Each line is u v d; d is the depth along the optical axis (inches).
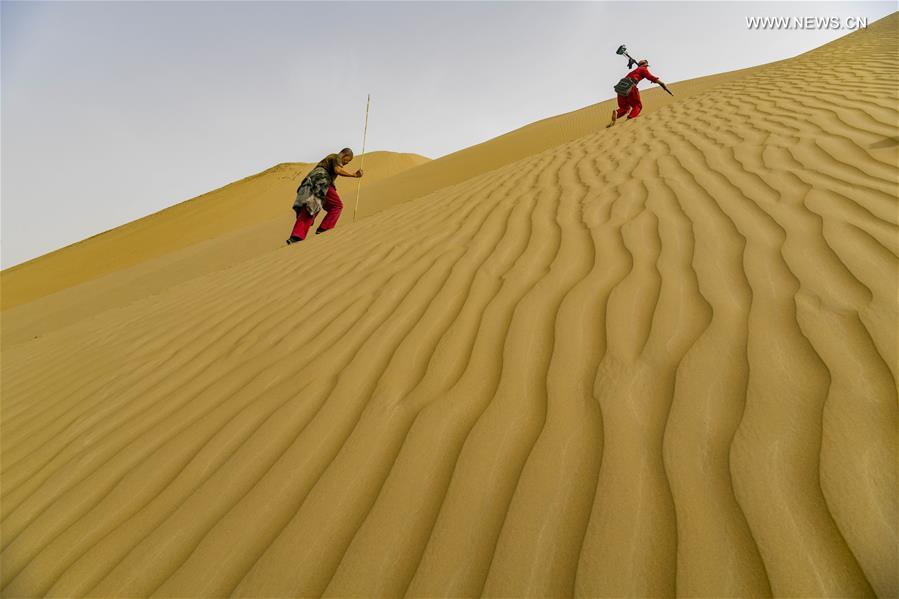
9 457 111.0
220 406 103.0
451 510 64.5
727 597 47.7
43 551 77.3
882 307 78.9
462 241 159.9
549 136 887.1
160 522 75.9
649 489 59.9
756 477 57.5
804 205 123.4
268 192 1421.0
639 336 88.2
